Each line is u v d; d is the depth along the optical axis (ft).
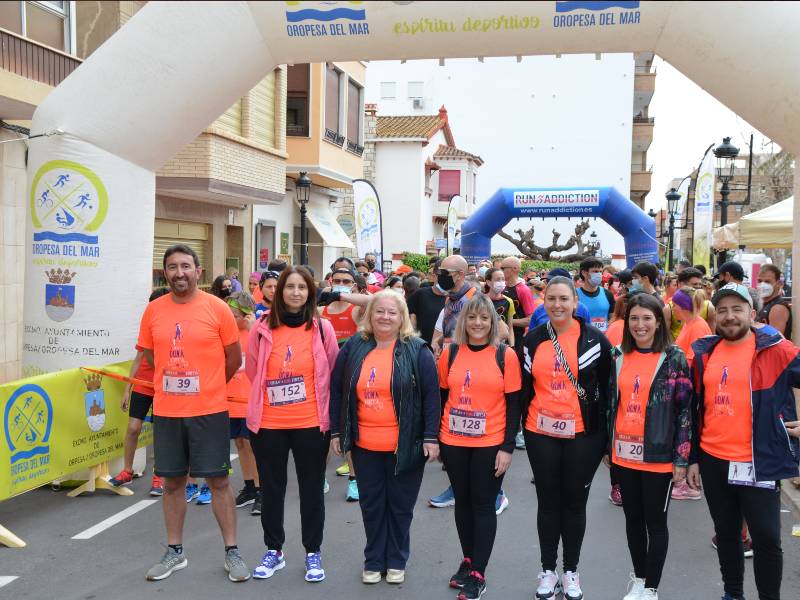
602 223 144.77
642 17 20.17
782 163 80.12
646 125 155.74
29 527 19.06
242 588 15.44
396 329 15.62
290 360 15.62
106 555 17.24
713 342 14.08
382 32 20.81
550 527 14.83
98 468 21.88
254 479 20.83
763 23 19.45
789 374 13.16
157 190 42.47
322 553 17.43
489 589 15.49
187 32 20.77
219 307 16.30
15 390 18.33
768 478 13.12
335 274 22.66
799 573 16.40
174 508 16.25
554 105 151.94
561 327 14.83
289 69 58.80
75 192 21.65
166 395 15.92
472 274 36.52
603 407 14.66
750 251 86.17
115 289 22.07
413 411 15.31
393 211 102.22
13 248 33.37
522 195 57.00
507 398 15.10
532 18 20.29
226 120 44.50
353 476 21.47
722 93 21.26
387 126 109.81
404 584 15.71
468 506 15.42
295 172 59.31
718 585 15.79
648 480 13.91
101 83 21.27
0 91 27.84
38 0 30.50
